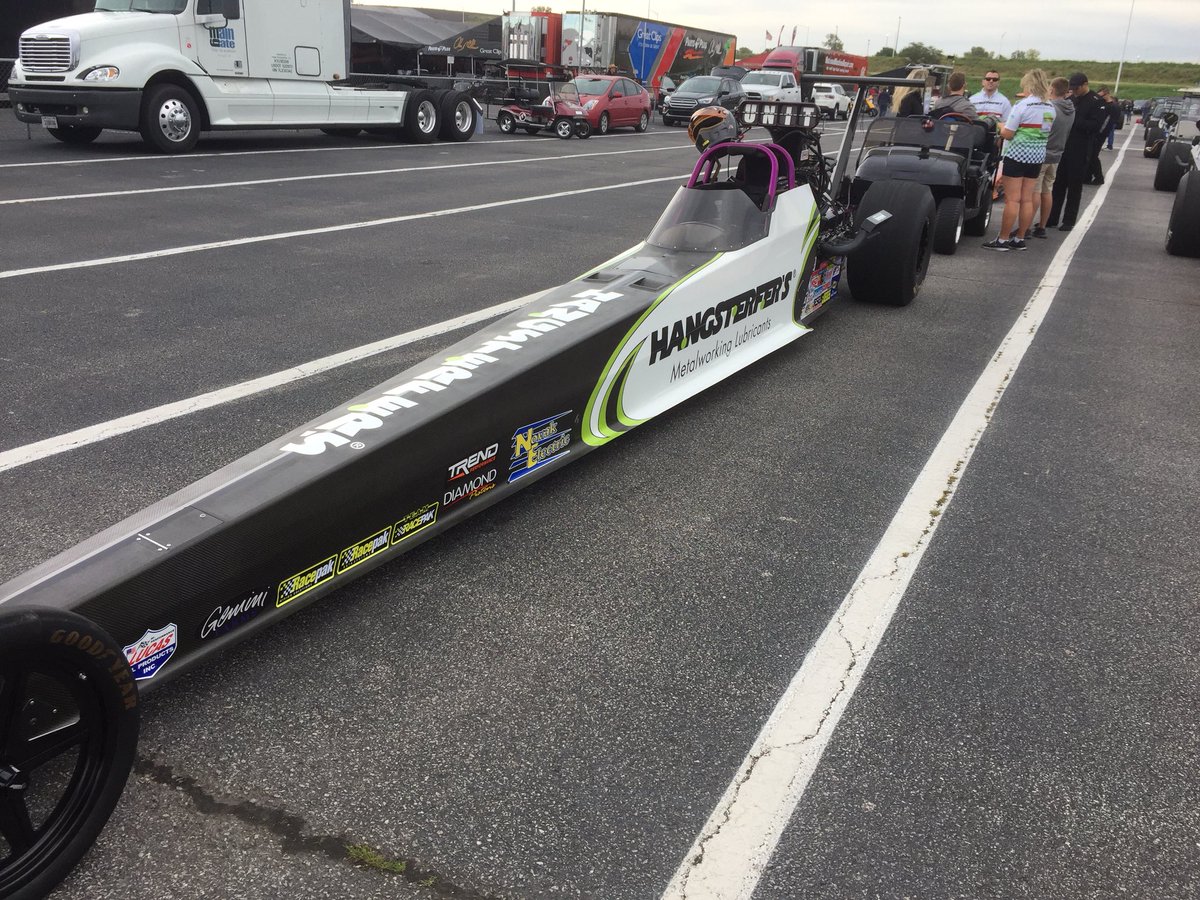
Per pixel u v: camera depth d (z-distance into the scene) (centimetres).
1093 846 211
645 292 416
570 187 1257
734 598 305
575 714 247
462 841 205
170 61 1296
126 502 345
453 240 855
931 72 1123
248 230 852
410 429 289
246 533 238
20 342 518
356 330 568
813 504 373
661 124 2997
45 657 174
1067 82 979
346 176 1234
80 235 790
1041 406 495
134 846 201
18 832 182
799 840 209
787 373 532
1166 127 2412
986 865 205
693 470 400
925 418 471
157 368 488
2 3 1722
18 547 311
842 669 270
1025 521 365
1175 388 533
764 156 555
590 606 297
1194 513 377
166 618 221
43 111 1265
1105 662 278
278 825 208
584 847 205
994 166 1066
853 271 674
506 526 347
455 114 1803
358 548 279
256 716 242
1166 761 238
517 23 3100
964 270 847
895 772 231
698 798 220
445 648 273
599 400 386
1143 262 923
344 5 1545
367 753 230
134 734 196
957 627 293
